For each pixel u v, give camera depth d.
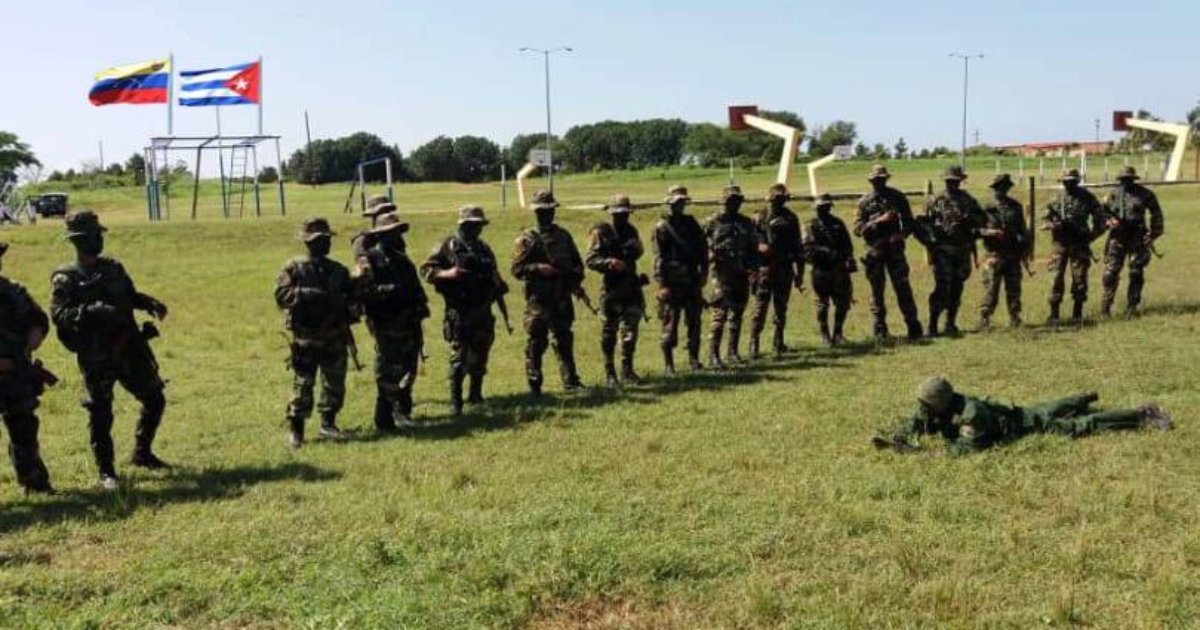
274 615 5.03
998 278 13.71
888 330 14.49
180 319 17.53
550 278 10.60
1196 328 12.91
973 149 97.25
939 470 7.08
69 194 69.19
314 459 8.20
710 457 7.65
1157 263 20.84
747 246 11.94
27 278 22.14
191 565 5.68
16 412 7.14
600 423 9.08
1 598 5.17
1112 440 7.65
